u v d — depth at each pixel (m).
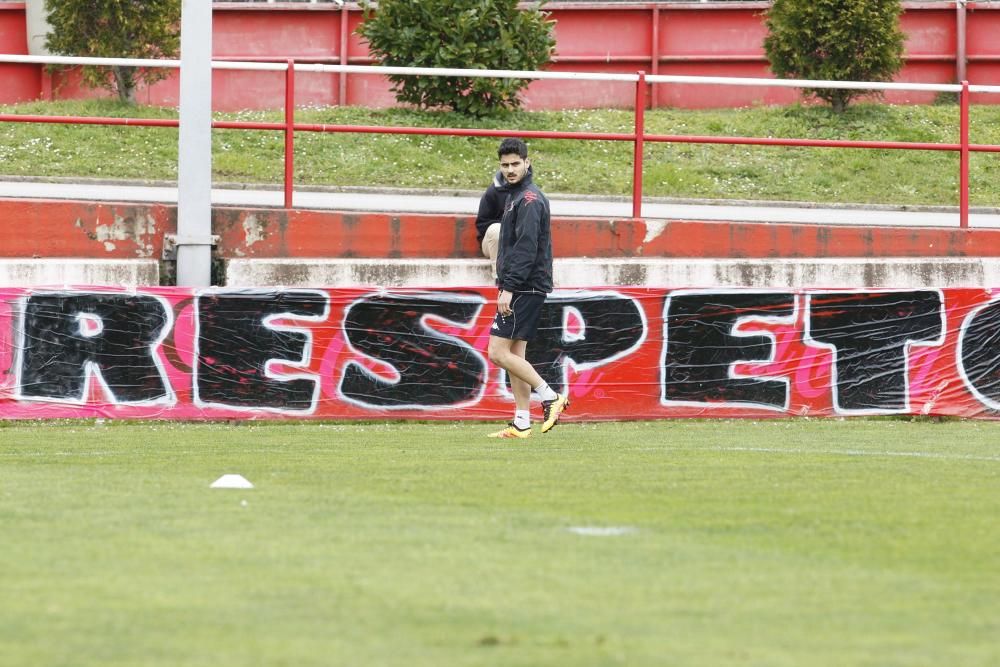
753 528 20.73
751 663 12.92
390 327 41.19
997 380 43.22
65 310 39.75
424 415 41.34
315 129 44.62
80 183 60.16
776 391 42.66
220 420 40.47
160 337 40.22
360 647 13.48
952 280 46.66
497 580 16.72
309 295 40.84
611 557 18.28
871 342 42.94
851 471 28.12
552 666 12.79
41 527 20.28
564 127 73.44
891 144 47.03
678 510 22.53
